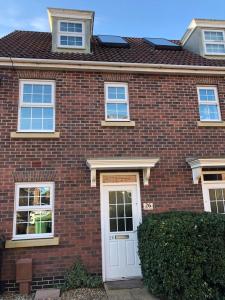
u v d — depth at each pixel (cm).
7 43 1069
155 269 677
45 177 838
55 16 1049
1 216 794
